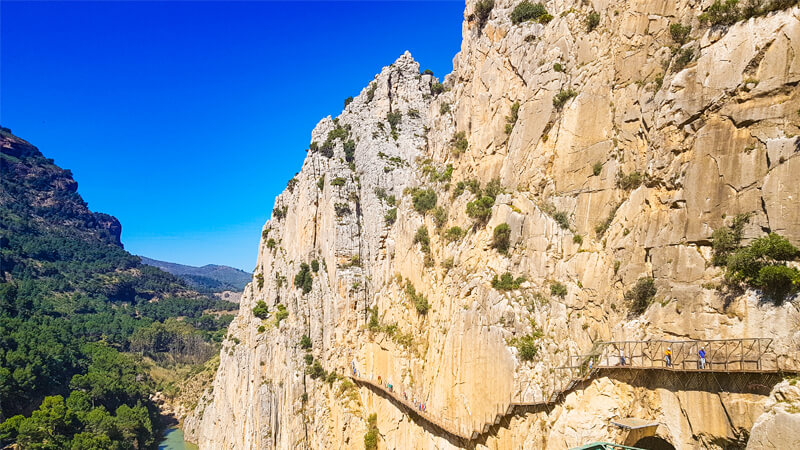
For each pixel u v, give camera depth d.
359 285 92.06
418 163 89.88
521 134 59.38
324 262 102.00
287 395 96.69
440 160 83.19
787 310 33.34
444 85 95.62
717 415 36.19
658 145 43.84
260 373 107.81
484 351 54.69
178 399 188.25
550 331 50.47
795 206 34.19
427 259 73.12
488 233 59.75
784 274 33.38
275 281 117.75
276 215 129.12
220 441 124.81
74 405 138.62
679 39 45.94
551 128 56.62
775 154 35.62
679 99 42.16
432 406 63.56
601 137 51.56
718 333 36.84
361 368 87.31
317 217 107.38
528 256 54.69
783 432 29.95
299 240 111.50
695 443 37.75
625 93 49.75
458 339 59.19
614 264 46.50
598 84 52.69
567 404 45.59
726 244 37.12
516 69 64.19
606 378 43.69
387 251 88.31
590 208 51.16
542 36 61.78
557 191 54.50
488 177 65.81
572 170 53.38
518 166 59.25
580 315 48.66
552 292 51.38
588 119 52.81
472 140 70.50
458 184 70.62
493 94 67.19
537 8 64.62
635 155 47.78
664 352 40.06
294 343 100.00
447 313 63.56
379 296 88.00
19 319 187.12
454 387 59.19
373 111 109.38
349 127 111.81
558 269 51.84
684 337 39.03
